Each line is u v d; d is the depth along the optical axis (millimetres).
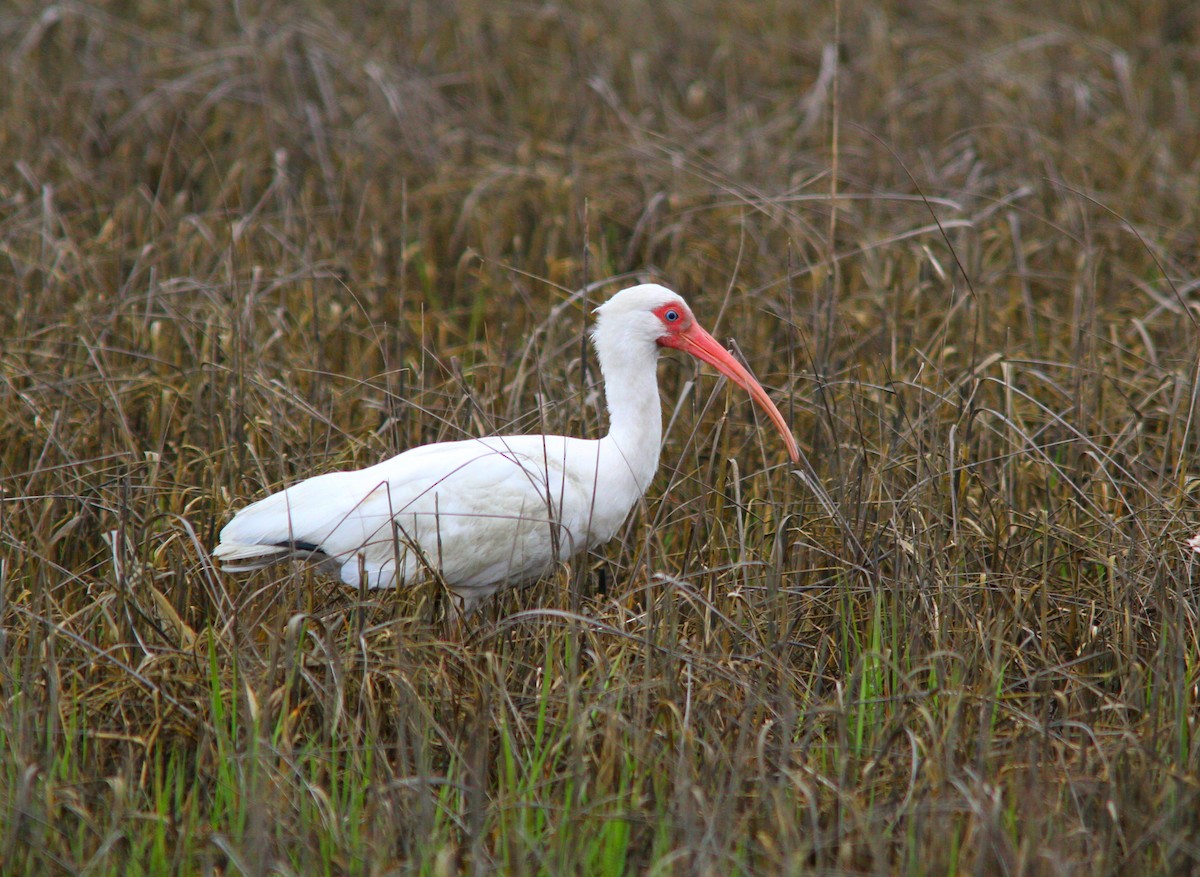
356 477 9758
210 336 12219
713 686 8688
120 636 8953
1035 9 24531
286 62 19266
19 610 9000
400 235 16297
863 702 8531
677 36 23109
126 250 15430
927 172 17422
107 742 8430
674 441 12539
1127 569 9758
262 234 15938
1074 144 18344
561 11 22297
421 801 7410
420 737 8117
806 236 14797
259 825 7086
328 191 17094
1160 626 9469
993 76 20297
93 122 18719
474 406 11055
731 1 23844
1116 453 11227
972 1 24234
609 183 17219
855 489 10812
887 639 9656
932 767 7832
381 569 9664
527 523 9898
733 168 17188
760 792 7781
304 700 8516
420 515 9703
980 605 9953
